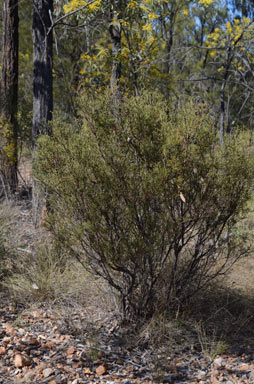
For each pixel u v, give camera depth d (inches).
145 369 124.5
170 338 138.3
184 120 134.3
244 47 279.1
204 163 135.3
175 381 117.8
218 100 388.2
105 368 120.3
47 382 111.0
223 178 137.6
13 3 343.3
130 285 149.3
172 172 131.1
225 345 136.7
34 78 272.1
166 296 149.9
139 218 137.3
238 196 141.9
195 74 462.3
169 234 135.6
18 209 265.0
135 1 243.1
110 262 138.9
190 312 156.5
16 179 319.3
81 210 136.3
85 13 245.3
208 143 135.1
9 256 188.7
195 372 124.1
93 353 125.8
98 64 279.1
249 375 121.1
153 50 278.8
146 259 145.4
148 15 248.8
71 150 135.7
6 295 169.0
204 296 172.4
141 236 135.9
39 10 267.0
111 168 133.8
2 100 335.0
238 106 368.5
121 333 144.7
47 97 269.6
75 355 127.3
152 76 289.3
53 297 168.6
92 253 145.9
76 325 148.4
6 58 342.6
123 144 136.3
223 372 122.9
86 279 174.6
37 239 210.7
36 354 126.4
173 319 148.4
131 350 135.0
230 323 157.0
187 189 134.0
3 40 343.0
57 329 144.8
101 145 136.0
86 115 137.8
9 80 341.7
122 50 256.2
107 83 269.7
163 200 134.2
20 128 345.7
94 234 136.8
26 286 169.5
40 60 268.7
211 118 139.3
